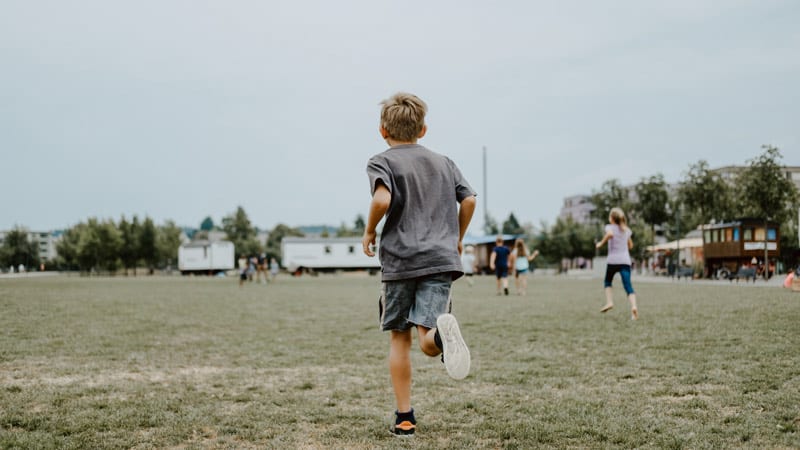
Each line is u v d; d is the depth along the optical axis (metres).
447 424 3.90
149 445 3.48
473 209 3.78
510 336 8.28
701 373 5.37
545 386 5.04
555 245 71.25
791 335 7.63
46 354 6.94
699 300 14.40
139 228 80.88
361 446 3.45
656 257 56.78
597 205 67.81
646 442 3.45
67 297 18.73
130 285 32.44
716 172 40.72
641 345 7.15
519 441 3.49
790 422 3.77
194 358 6.73
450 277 3.63
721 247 35.59
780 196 34.28
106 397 4.73
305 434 3.70
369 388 5.09
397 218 3.61
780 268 43.12
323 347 7.59
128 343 7.95
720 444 3.37
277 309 14.05
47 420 3.98
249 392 4.96
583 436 3.59
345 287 28.59
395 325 3.69
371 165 3.59
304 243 61.28
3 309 13.50
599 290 21.98
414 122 3.77
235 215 91.31
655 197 59.31
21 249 106.38
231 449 3.42
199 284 35.03
